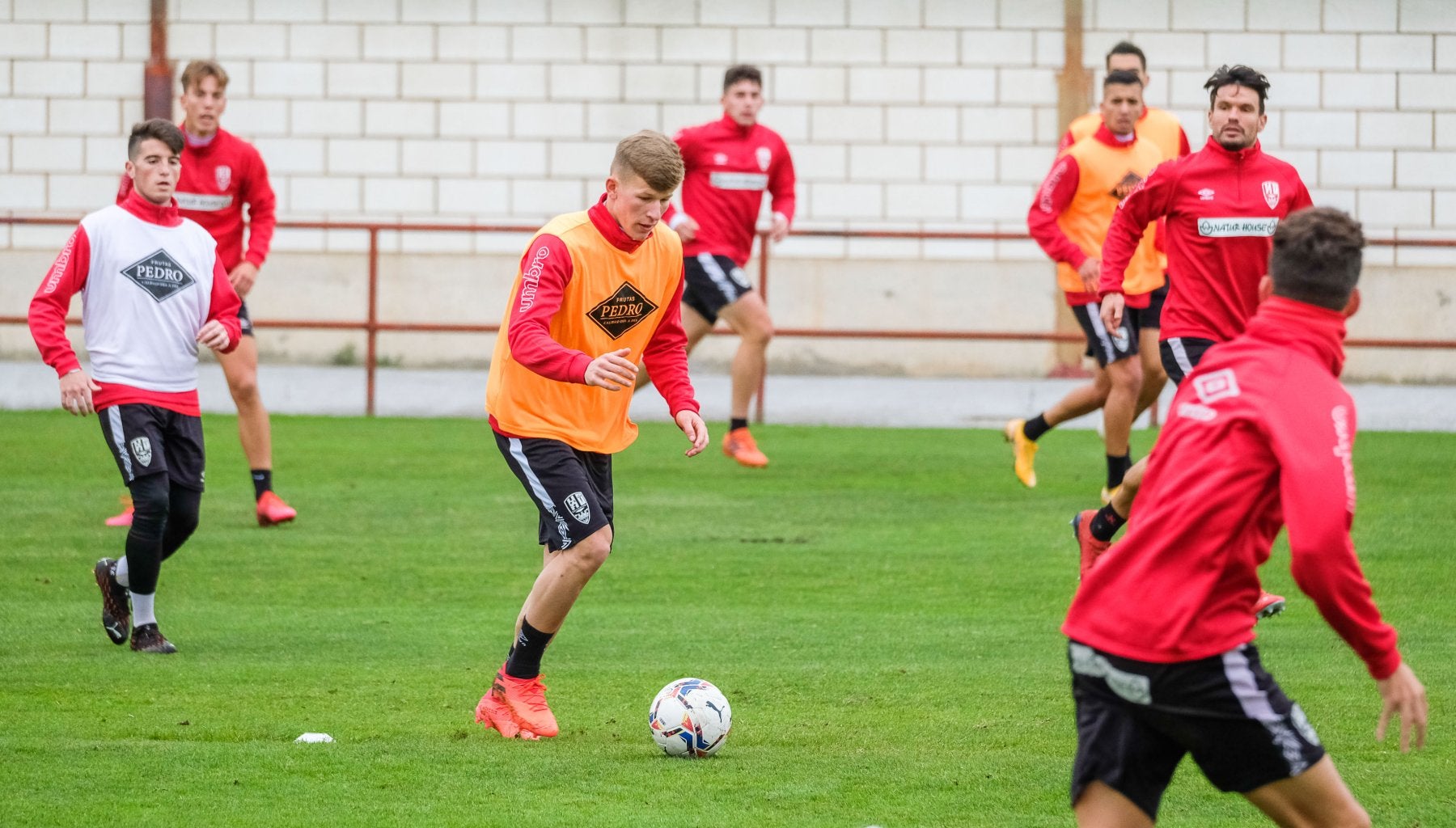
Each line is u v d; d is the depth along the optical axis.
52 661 20.80
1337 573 10.21
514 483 36.38
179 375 21.67
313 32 61.22
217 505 33.31
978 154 60.88
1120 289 25.53
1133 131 32.34
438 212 61.66
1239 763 10.78
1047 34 60.53
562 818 14.47
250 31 61.25
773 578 26.50
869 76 60.81
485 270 61.09
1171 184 24.44
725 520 31.89
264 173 32.22
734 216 37.62
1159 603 10.71
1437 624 23.17
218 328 21.56
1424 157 60.12
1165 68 60.34
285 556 28.08
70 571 26.67
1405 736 10.70
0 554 28.00
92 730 17.48
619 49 61.12
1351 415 10.57
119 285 21.25
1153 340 31.42
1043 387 57.84
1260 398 10.61
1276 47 60.09
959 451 42.34
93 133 61.53
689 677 20.27
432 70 61.28
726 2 60.84
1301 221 11.01
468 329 48.28
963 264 60.81
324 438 43.53
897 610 24.22
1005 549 28.94
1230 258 24.19
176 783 15.45
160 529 21.12
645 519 31.95
